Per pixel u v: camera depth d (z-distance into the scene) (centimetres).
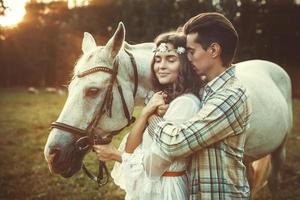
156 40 243
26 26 2628
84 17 2164
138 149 227
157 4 1648
